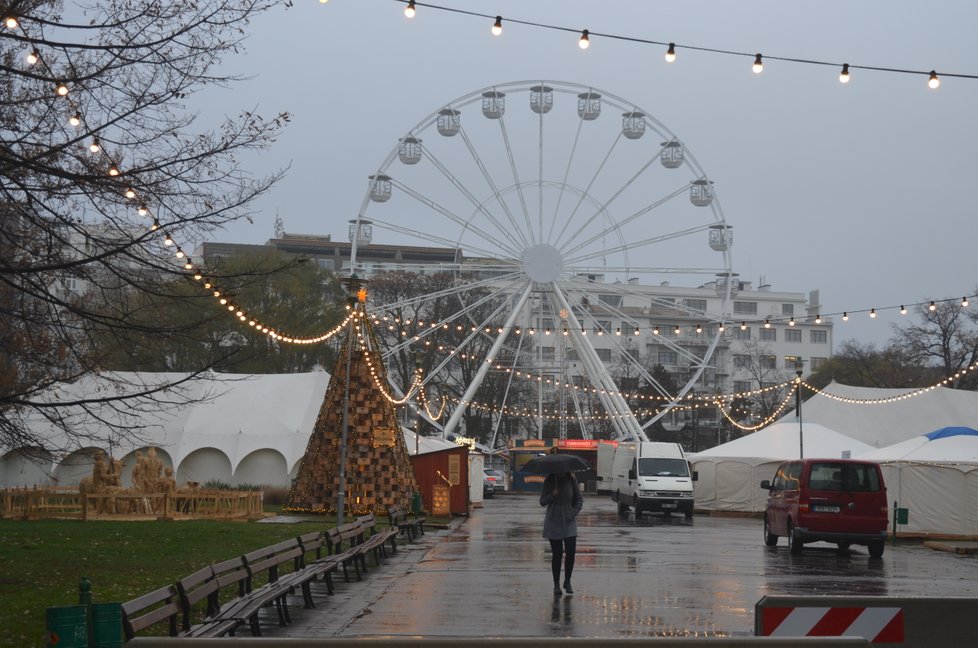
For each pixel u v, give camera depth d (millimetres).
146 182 15516
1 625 12898
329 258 130750
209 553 22641
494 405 81250
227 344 63844
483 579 19000
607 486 65438
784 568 21641
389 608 15164
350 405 36969
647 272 59781
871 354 92625
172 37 15453
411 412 84688
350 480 36656
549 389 100062
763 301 135125
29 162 14562
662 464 42469
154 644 6551
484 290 84250
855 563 23469
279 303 66875
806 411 53219
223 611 12156
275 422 44031
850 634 9039
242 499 35562
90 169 15391
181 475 43094
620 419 58844
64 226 17109
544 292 59625
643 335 124125
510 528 33844
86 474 42094
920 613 9094
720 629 13344
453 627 13398
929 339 75750
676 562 22609
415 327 80500
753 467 44906
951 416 50562
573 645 6754
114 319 16125
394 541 24750
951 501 33156
